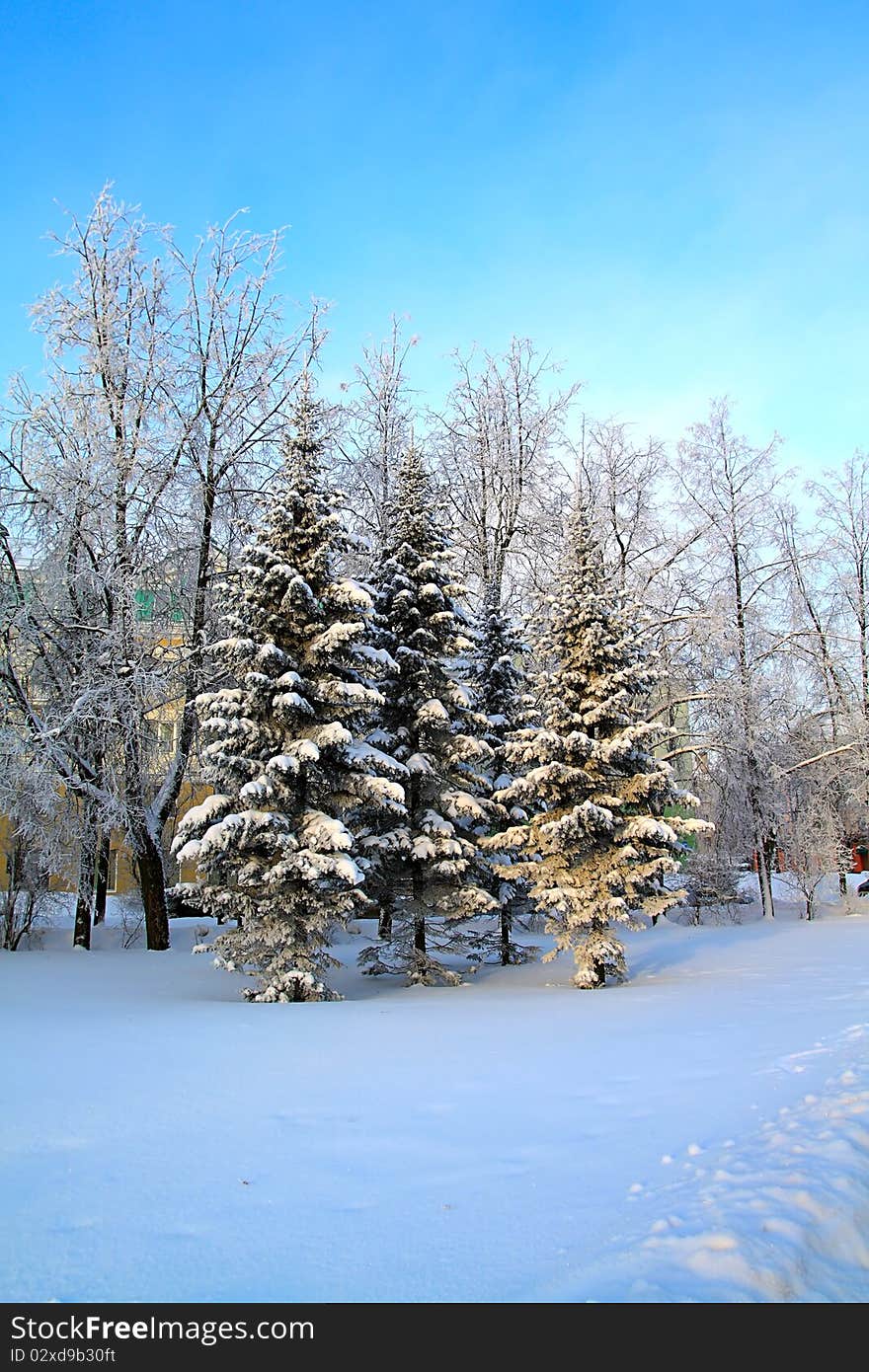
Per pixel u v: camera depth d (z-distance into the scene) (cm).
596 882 1864
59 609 2228
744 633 3272
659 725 1902
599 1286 362
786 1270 372
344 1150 584
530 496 3341
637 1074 821
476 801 1886
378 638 1794
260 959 1582
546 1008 1383
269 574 1565
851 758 3353
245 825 1466
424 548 1995
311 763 1538
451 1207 471
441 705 1864
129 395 2227
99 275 2223
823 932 2658
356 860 1675
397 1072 848
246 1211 472
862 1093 645
